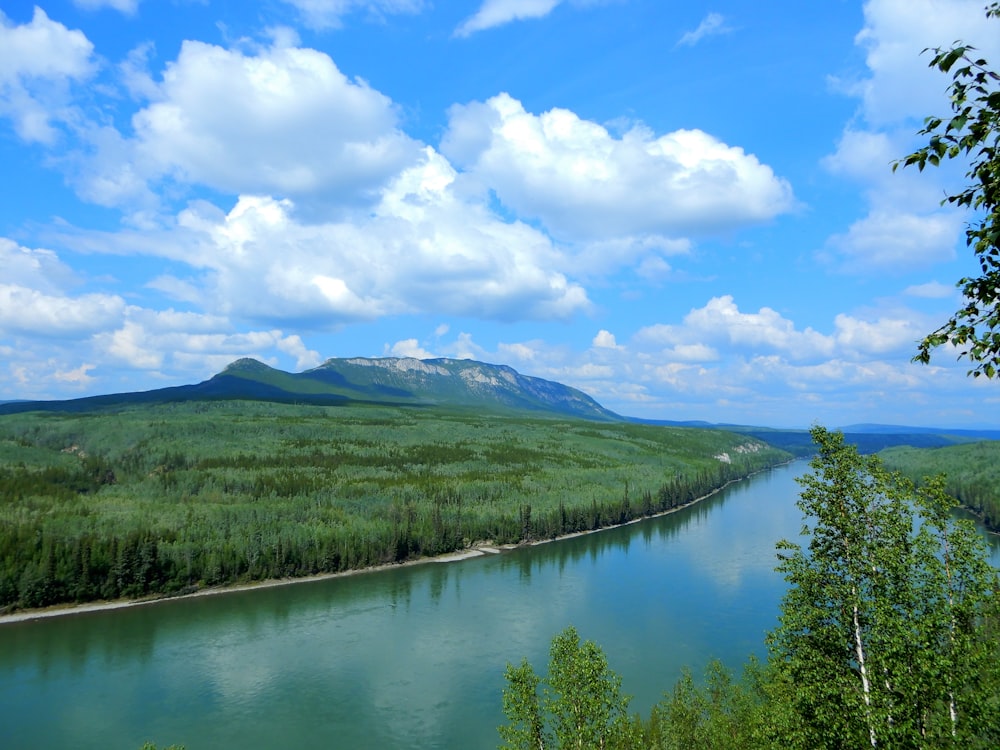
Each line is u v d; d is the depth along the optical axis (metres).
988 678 26.66
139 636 135.12
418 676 106.94
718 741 55.81
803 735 29.09
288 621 142.88
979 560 28.20
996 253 14.13
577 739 48.12
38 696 103.19
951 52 12.74
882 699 26.95
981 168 13.95
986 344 14.02
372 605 154.25
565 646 51.69
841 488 29.72
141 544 173.50
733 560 180.50
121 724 92.88
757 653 109.50
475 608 145.88
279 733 88.88
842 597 29.41
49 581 160.50
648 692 94.19
